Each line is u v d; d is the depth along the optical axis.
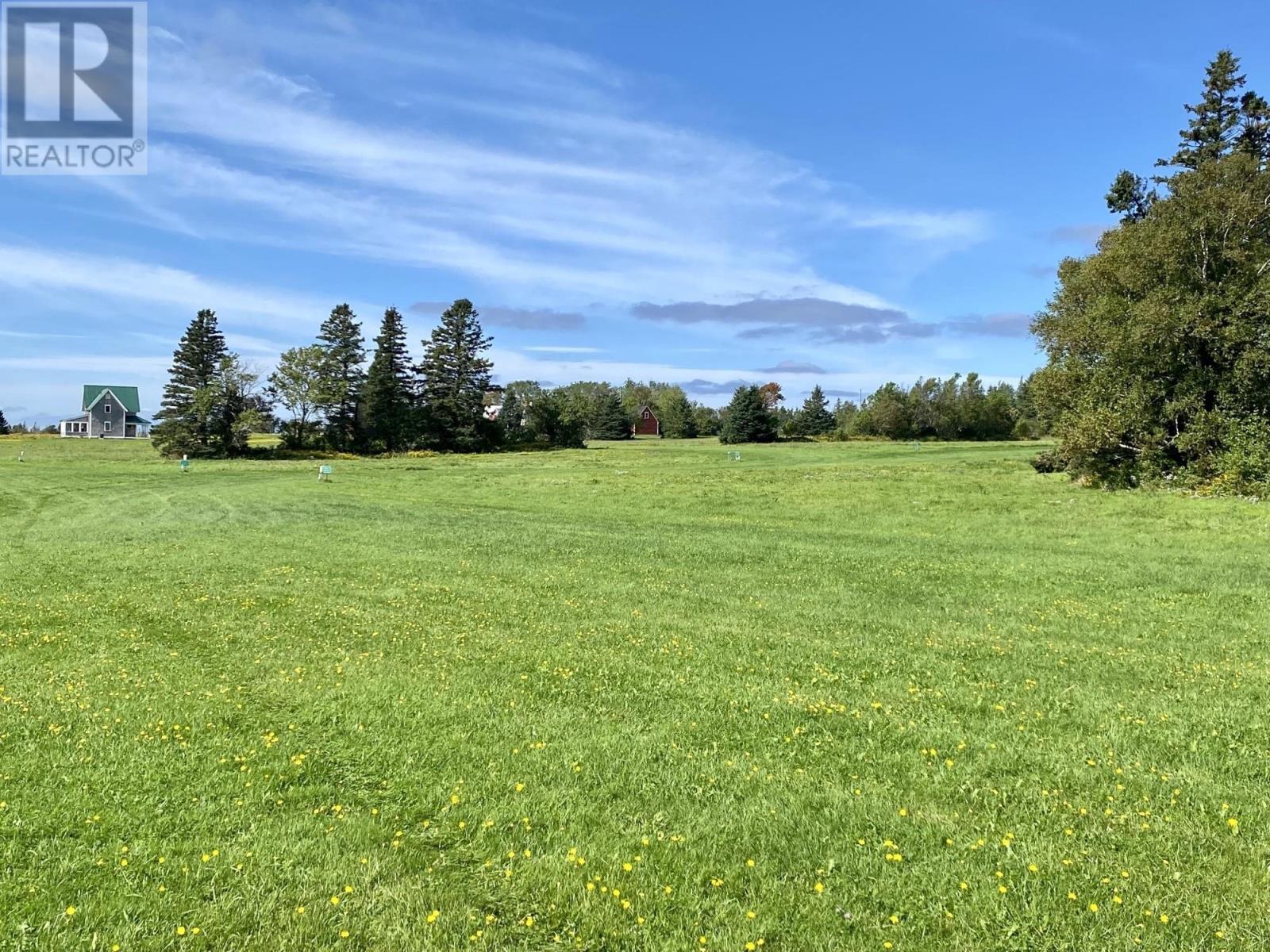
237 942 4.82
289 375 85.88
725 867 5.75
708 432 142.88
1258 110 48.38
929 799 6.84
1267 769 7.34
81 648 11.62
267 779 7.04
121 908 5.10
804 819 6.45
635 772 7.30
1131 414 37.59
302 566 19.48
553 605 15.02
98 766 7.26
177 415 80.06
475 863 5.79
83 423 119.75
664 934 5.03
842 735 8.27
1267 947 4.82
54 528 28.33
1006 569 18.89
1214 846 5.97
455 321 90.31
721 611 14.55
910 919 5.16
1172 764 7.52
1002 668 10.80
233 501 37.66
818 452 77.38
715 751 7.84
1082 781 7.14
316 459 78.06
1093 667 10.84
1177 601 15.17
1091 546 22.89
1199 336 35.56
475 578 17.89
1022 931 5.01
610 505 35.50
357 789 6.95
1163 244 36.25
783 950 4.89
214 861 5.68
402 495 40.94
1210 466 34.94
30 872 5.48
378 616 13.96
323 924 4.99
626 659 11.12
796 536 25.30
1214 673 10.52
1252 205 34.84
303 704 9.12
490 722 8.55
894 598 15.77
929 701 9.37
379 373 88.38
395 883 5.47
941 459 62.53
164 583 17.12
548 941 4.93
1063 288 46.56
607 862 5.77
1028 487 37.75
